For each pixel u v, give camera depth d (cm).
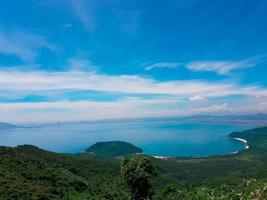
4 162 11512
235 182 17488
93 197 11400
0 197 8238
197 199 11269
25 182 10100
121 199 12294
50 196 9525
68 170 15450
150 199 8700
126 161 8731
